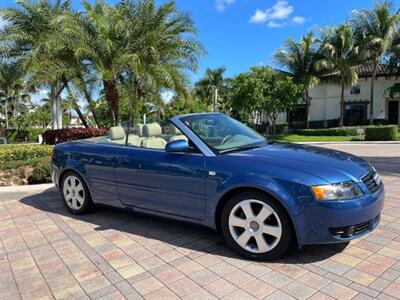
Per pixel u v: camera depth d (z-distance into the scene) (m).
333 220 3.09
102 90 14.85
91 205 5.21
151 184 4.21
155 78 12.80
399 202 5.25
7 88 20.89
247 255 3.52
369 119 29.19
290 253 3.58
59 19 13.38
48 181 7.57
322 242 3.16
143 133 4.63
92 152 4.96
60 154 5.42
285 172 3.29
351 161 3.69
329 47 26.25
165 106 15.40
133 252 3.84
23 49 17.97
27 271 3.52
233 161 3.61
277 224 3.33
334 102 31.25
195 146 3.95
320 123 31.34
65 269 3.52
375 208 3.33
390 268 3.21
